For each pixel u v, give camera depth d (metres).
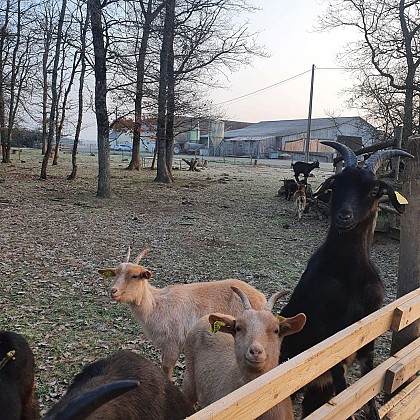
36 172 26.50
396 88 19.52
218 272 9.40
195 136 81.94
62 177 24.80
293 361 2.46
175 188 22.98
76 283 8.39
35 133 60.72
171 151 26.86
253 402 2.12
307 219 16.06
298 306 4.29
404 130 17.84
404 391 4.12
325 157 66.19
